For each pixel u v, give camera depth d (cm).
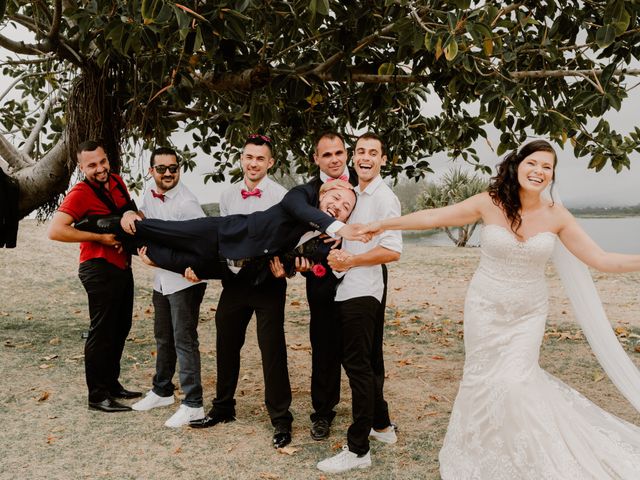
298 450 388
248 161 409
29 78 845
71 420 436
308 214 355
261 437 409
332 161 391
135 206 459
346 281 358
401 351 675
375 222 345
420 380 555
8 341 689
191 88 505
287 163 794
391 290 1142
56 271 1207
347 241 378
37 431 414
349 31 477
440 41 375
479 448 332
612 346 366
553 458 315
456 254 1670
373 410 360
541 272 341
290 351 677
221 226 386
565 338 719
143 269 1323
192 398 429
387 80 541
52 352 643
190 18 350
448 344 709
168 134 654
